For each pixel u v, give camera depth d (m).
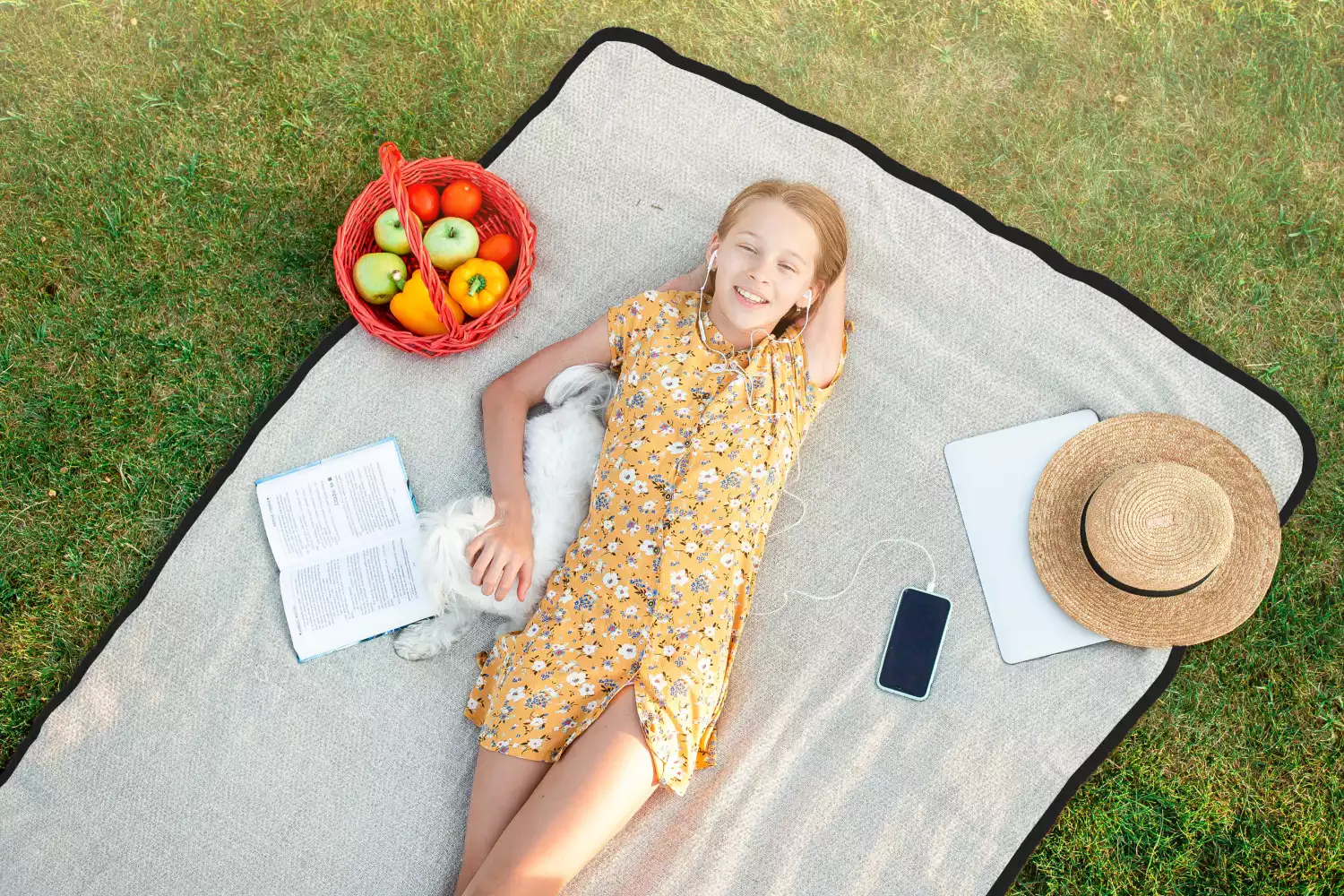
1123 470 2.20
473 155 2.74
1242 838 2.35
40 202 2.66
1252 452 2.43
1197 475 2.12
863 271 2.57
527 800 2.00
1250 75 2.69
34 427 2.55
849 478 2.49
